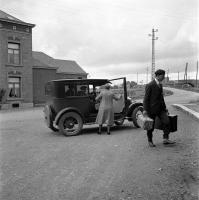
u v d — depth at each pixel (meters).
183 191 4.86
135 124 12.38
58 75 49.97
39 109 30.77
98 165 6.59
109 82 12.09
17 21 35.59
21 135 11.75
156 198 4.62
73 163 6.86
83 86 11.64
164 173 5.77
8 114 24.39
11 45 35.78
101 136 10.71
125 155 7.40
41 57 51.88
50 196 4.86
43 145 9.36
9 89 35.47
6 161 7.27
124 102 12.31
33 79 40.84
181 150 7.55
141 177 5.61
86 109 11.52
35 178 5.81
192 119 13.51
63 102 11.38
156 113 8.09
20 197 4.85
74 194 4.91
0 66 34.41
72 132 11.26
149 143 8.20
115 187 5.16
